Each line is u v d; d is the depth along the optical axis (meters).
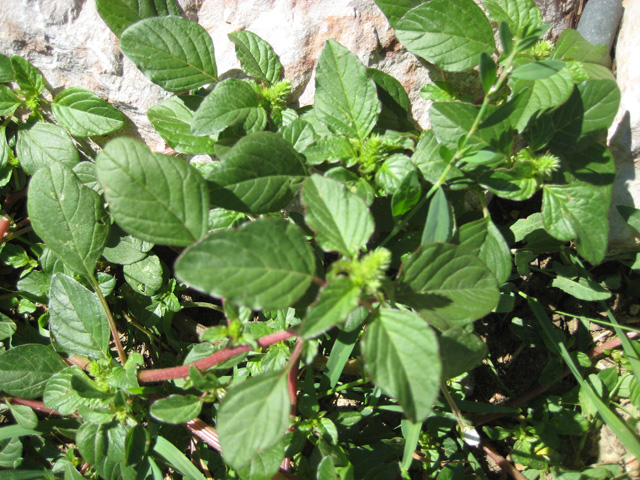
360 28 0.26
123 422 0.23
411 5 0.25
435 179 0.24
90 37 0.26
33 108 0.26
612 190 0.27
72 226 0.24
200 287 0.18
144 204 0.21
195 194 0.21
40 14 0.25
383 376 0.18
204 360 0.22
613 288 0.29
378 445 0.25
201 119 0.23
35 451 0.27
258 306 0.18
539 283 0.30
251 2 0.26
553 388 0.29
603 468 0.27
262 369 0.24
